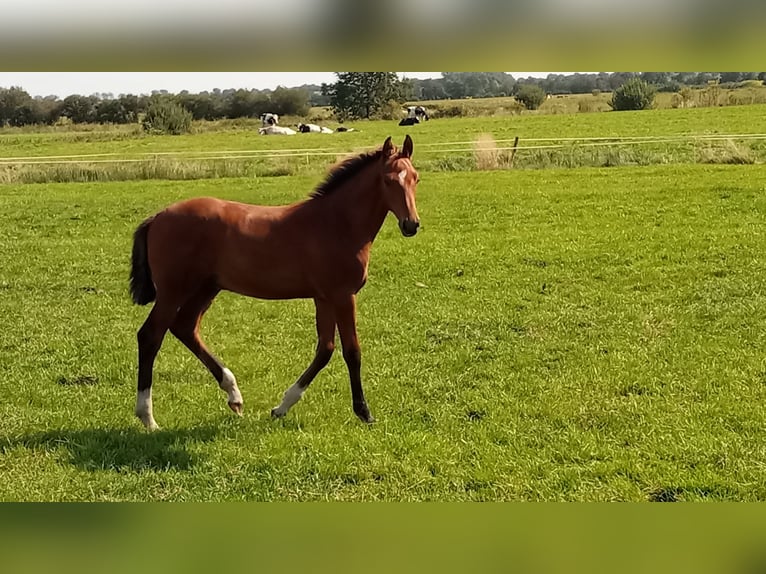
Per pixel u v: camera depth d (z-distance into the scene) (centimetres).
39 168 2256
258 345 846
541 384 703
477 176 2119
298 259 601
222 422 627
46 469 539
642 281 1047
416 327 885
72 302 1012
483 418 631
